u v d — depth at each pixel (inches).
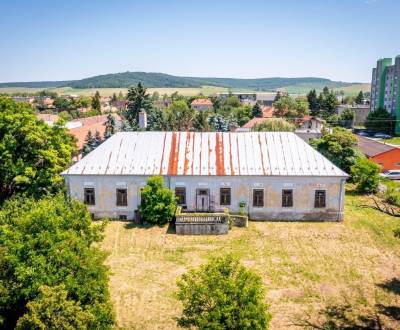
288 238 1445.6
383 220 1631.4
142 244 1398.9
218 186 1608.0
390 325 936.3
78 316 687.7
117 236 1467.8
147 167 1621.6
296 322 948.0
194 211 1626.5
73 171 1608.0
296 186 1601.9
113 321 802.2
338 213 1614.2
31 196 1443.2
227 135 1743.4
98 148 1689.2
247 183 1603.1
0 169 1503.4
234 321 673.0
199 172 1599.4
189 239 1441.9
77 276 765.9
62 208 889.5
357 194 2046.0
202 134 1747.0
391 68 5398.6
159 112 4178.2
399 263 1253.7
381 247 1374.3
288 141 1712.6
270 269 1209.4
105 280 803.4
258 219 1628.9
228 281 700.7
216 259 763.4
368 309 1003.9
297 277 1163.3
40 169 1567.4
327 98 6619.1
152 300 1043.3
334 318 964.0
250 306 676.7
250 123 4045.3
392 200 1818.4
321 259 1279.5
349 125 5561.0
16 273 746.2
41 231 799.7
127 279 1153.4
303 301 1039.0
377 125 5098.4
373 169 2046.0
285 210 1621.6
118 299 1048.8
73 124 3821.4
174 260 1274.6
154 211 1550.2
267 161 1636.3
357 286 1114.1
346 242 1413.6
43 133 1566.2
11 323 829.2
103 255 837.8
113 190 1616.6
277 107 5880.9
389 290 1091.9
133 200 1620.3
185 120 4330.7
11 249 780.6
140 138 1732.3
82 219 882.1
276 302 1032.8
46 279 748.0
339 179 1592.0
